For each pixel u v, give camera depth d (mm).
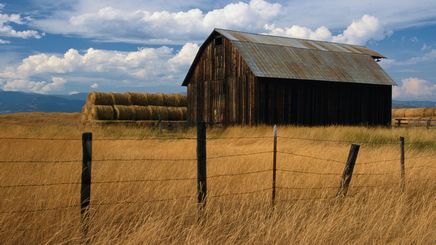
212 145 17078
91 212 6578
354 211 7668
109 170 9375
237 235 6484
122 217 6797
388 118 34531
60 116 63719
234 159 12023
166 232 6246
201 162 7211
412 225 7383
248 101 29172
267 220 6977
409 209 8500
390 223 7312
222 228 6793
